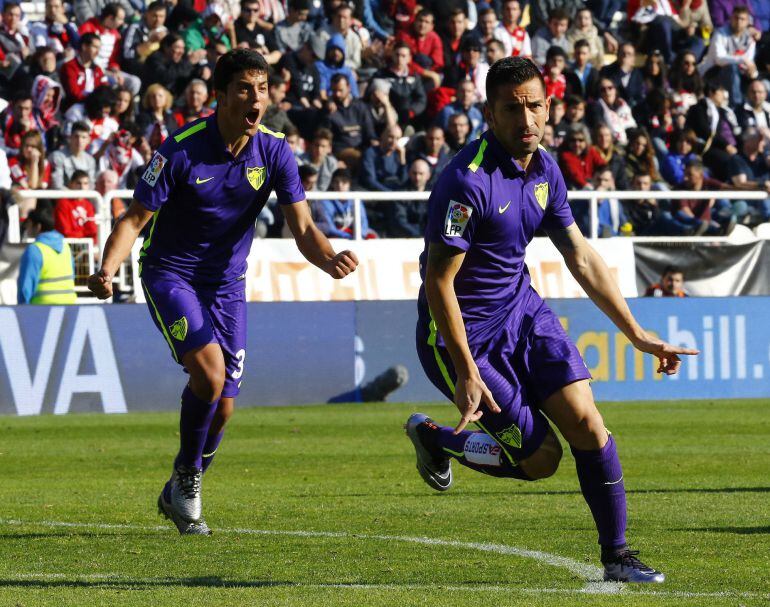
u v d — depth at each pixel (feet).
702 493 61.46
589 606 34.14
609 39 170.81
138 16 149.79
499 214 37.55
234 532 49.70
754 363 122.72
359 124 141.08
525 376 38.78
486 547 45.42
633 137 143.64
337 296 118.32
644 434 91.56
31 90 135.44
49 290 108.06
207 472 71.77
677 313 120.26
